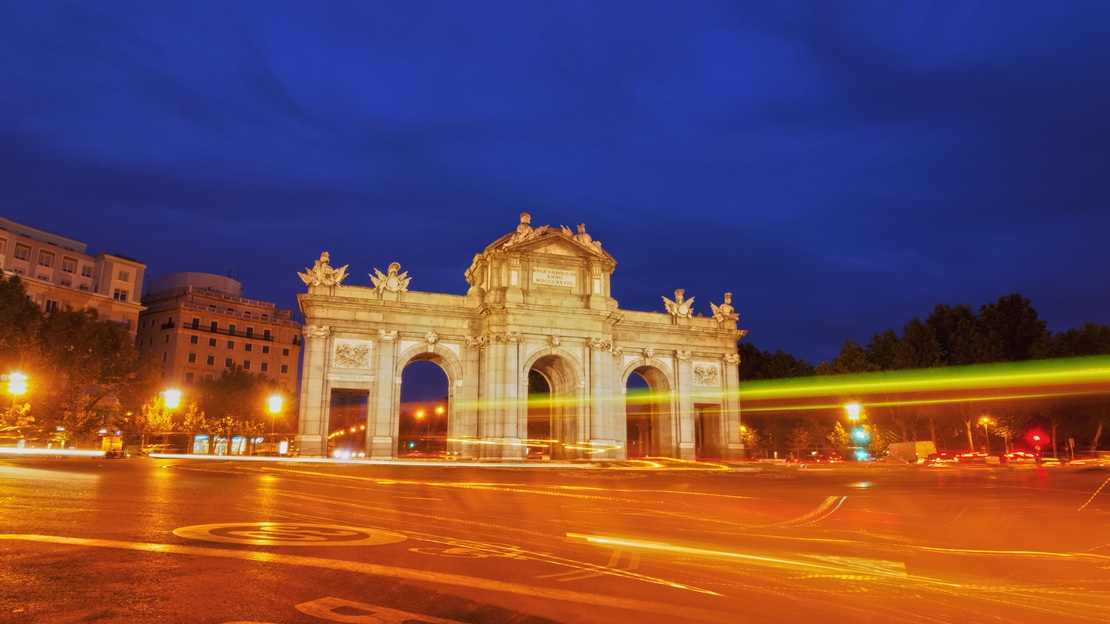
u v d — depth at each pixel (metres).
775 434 101.38
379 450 61.44
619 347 71.06
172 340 121.50
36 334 61.50
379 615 9.21
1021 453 77.06
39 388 61.78
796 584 12.44
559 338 66.00
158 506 20.20
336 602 9.76
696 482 43.03
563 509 24.95
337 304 62.91
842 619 10.09
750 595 11.41
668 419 72.31
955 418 81.38
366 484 34.78
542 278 68.00
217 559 12.26
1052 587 12.81
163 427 84.50
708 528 20.31
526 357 65.25
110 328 71.56
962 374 78.88
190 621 8.61
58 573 10.74
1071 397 73.75
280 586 10.52
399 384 63.47
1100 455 75.06
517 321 65.19
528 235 68.25
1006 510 26.66
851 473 56.09
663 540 17.41
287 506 22.03
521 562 13.55
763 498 31.61
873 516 24.44
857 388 86.94
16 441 73.69
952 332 84.06
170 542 13.84
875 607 10.91
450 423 65.00
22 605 9.00
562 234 68.69
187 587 10.22
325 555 13.20
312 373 61.03
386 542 15.27
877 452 87.62
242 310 133.38
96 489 24.88
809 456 97.00
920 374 81.88
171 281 134.12
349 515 20.36
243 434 102.06
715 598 11.06
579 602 10.44
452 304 66.56
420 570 12.24
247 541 14.38
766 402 104.50
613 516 22.98
